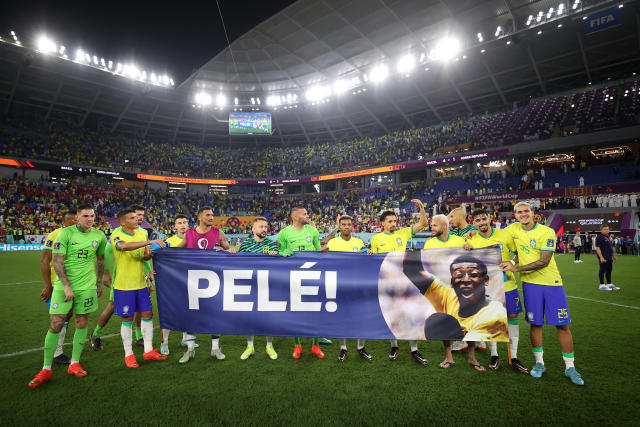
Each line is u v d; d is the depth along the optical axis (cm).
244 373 328
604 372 320
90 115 3734
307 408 256
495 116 3300
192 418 243
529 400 268
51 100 3362
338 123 4247
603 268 783
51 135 3388
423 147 3397
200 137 4488
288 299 357
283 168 4147
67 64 2889
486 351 400
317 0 2383
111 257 402
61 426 234
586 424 233
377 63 3231
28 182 2947
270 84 3678
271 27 2712
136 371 334
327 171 3869
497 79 3147
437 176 3316
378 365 350
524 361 358
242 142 4684
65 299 309
